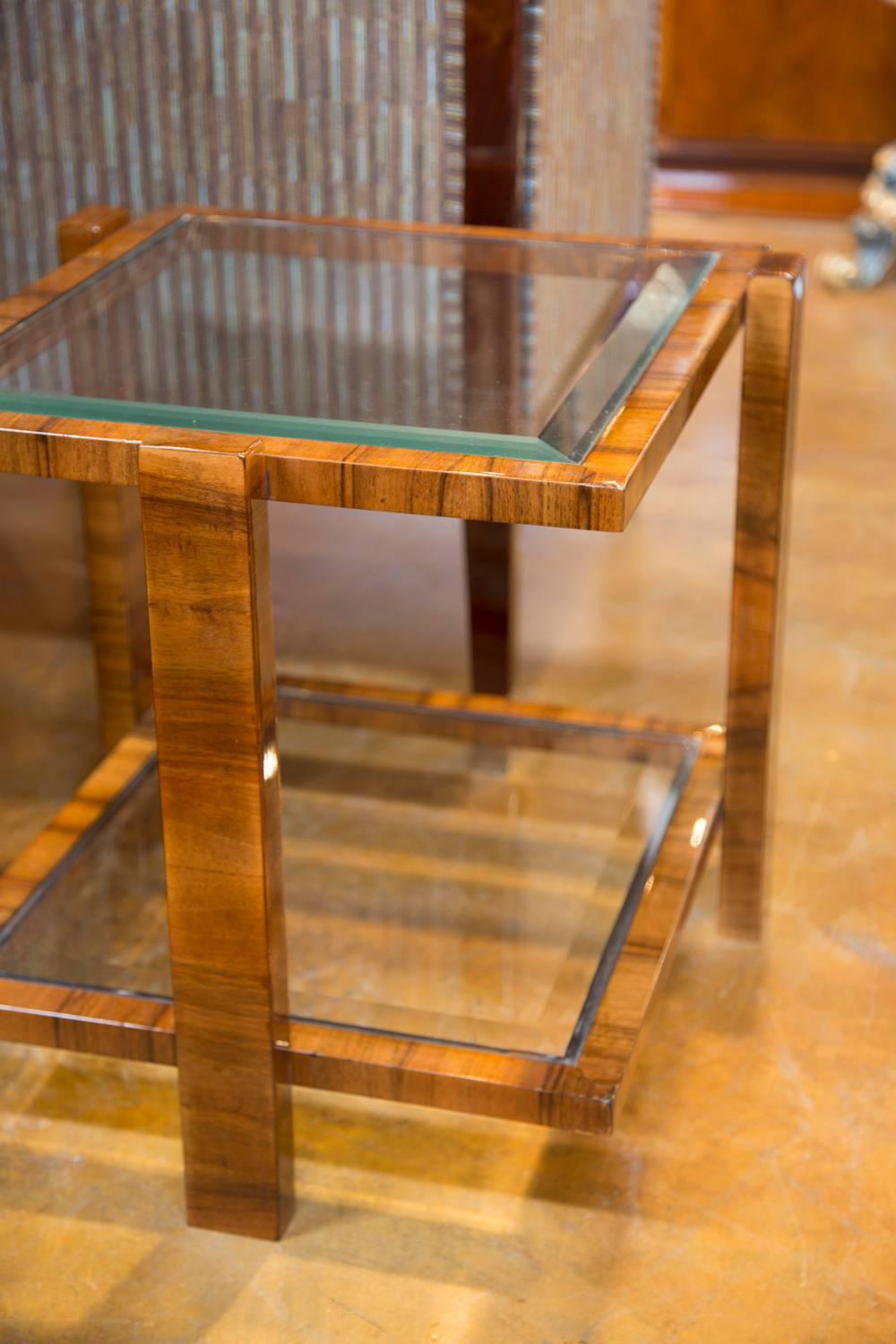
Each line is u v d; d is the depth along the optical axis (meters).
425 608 1.46
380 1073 0.78
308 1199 0.85
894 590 1.51
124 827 0.99
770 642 0.96
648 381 0.74
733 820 1.01
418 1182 0.87
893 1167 0.88
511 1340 0.77
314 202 1.13
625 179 1.39
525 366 0.78
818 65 2.53
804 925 1.07
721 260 0.91
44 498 1.59
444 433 0.68
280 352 0.80
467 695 1.12
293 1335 0.77
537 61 1.05
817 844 1.15
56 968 0.85
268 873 0.74
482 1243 0.83
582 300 0.87
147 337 0.82
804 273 0.91
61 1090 0.93
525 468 0.65
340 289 0.90
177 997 0.77
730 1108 0.92
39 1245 0.82
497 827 1.08
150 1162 0.88
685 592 1.51
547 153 1.12
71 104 1.15
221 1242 0.83
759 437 0.91
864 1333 0.78
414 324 0.84
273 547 1.56
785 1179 0.87
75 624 1.41
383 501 0.66
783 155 2.59
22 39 1.13
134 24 1.11
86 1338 0.77
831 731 1.29
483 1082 0.77
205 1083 0.79
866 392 1.92
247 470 0.66
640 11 1.36
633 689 1.34
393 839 1.08
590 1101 0.76
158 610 0.69
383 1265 0.81
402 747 1.19
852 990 1.01
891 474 1.73
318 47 1.08
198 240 0.97
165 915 0.92
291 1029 0.80
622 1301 0.79
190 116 1.13
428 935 0.97
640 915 0.90
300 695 1.12
